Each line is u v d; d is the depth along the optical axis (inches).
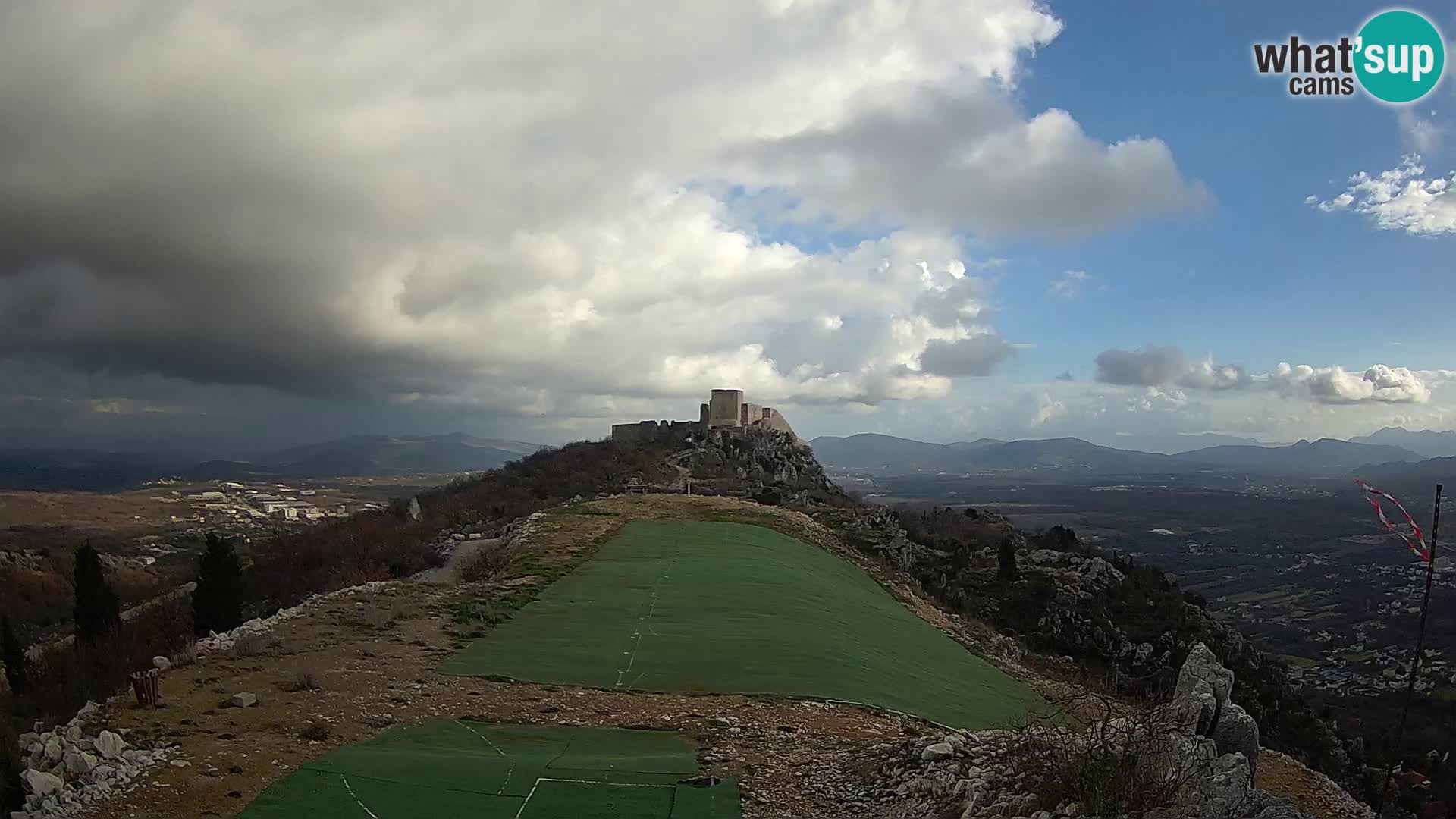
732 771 655.1
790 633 1191.6
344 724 721.0
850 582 1908.2
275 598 2042.3
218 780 580.1
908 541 2822.3
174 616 1610.5
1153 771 517.0
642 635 1135.0
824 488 3959.2
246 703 746.2
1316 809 941.8
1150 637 2313.0
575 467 3528.5
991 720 1014.4
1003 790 532.1
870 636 1374.3
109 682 1066.7
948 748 639.8
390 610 1182.3
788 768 670.5
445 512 2881.4
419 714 772.0
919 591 2244.1
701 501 2628.0
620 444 3981.3
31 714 961.5
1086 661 2169.0
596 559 1697.8
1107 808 483.5
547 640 1090.7
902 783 605.0
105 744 605.3
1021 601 2425.0
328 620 1120.2
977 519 3789.4
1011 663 1694.1
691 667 1002.1
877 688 1011.3
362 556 2199.8
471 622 1152.2
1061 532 3614.7
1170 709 631.8
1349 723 1882.4
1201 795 504.4
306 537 2849.4
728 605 1339.8
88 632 1454.2
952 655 1497.3
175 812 530.6
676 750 709.9
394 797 567.5
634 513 2333.9
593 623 1196.5
